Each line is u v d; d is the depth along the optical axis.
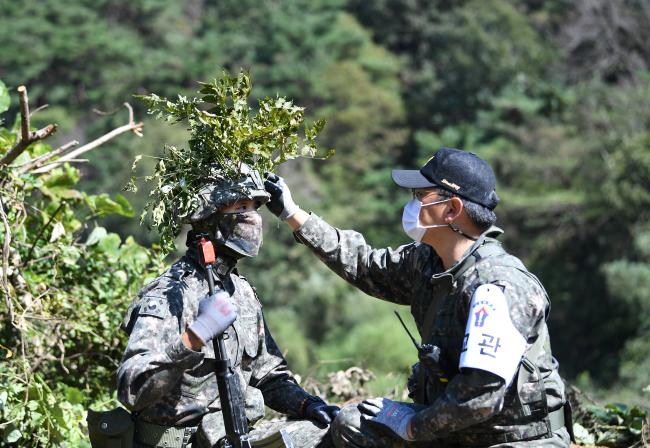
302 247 45.72
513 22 59.78
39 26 55.62
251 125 5.09
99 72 55.41
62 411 6.14
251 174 5.10
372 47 65.88
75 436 6.27
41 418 6.02
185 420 4.91
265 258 45.50
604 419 7.16
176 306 4.88
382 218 54.25
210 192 4.99
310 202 52.62
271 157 5.23
